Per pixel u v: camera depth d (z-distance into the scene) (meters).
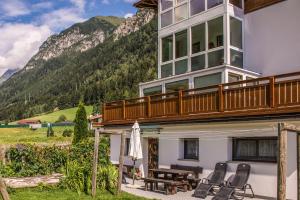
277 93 13.66
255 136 15.09
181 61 21.50
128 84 173.25
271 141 14.79
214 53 19.38
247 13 19.55
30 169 17.88
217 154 16.64
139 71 174.25
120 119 21.98
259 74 18.62
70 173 16.17
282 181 8.80
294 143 13.80
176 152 18.86
